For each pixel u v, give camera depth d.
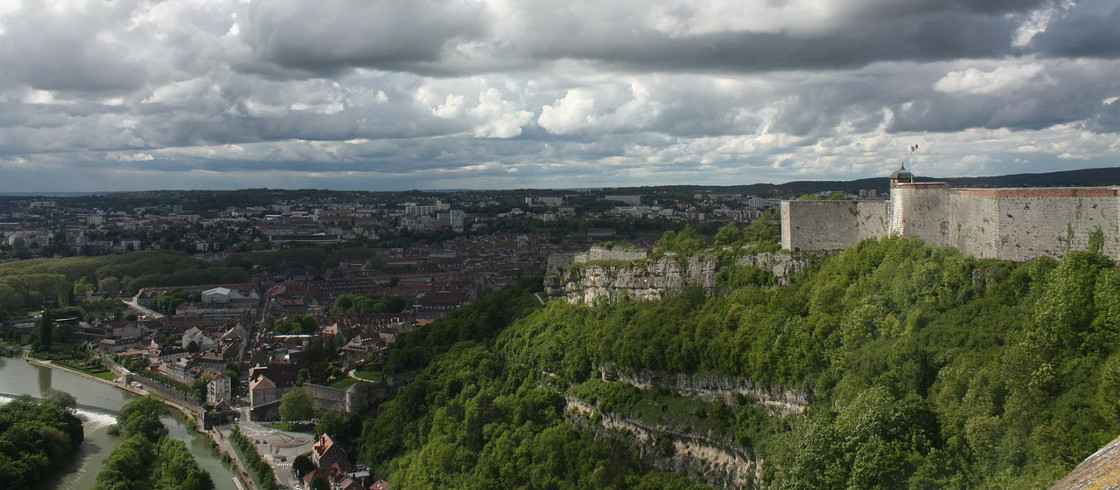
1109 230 195.50
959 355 193.12
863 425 185.62
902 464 177.38
